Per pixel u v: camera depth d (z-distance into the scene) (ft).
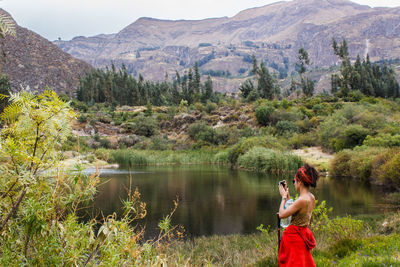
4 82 128.47
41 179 9.58
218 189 79.41
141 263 11.82
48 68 614.34
